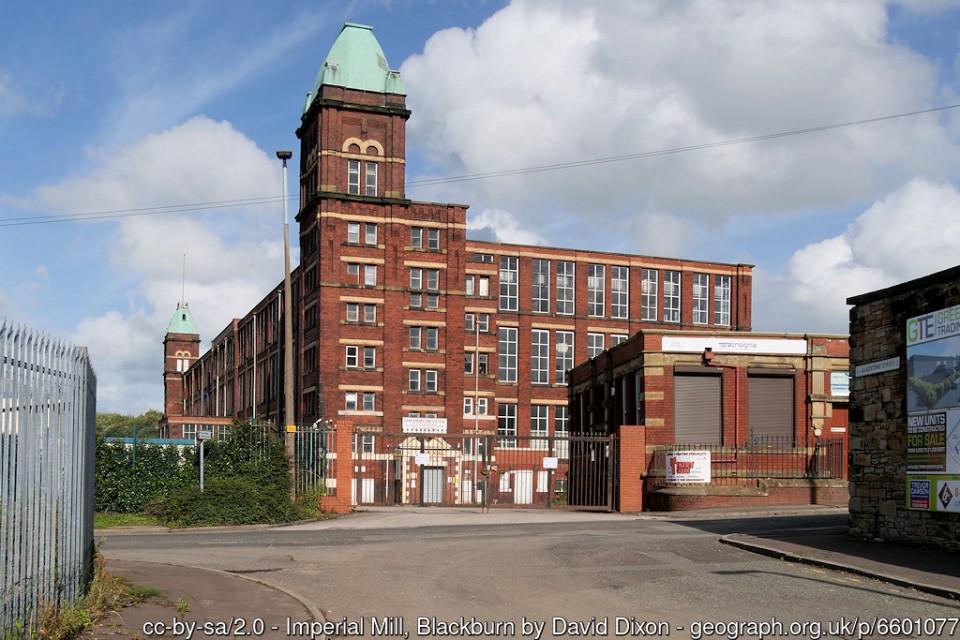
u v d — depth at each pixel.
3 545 8.52
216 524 28.92
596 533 24.50
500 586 14.95
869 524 21.45
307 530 26.78
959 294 18.97
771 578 15.59
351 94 72.19
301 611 12.52
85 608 11.37
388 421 69.62
